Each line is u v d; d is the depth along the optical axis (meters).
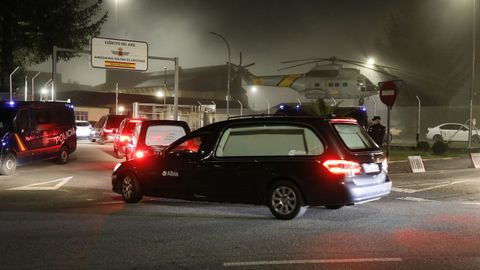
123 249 7.11
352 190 8.72
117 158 23.27
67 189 13.58
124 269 6.16
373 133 16.55
